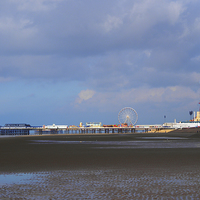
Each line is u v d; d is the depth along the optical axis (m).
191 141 84.62
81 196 16.25
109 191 17.41
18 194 16.89
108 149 53.00
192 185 18.83
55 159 36.22
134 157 37.31
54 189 18.16
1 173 24.88
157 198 15.55
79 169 26.86
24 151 51.56
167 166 28.17
